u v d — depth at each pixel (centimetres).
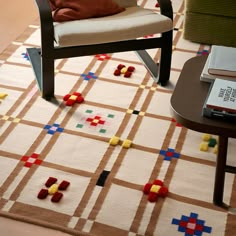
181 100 173
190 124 163
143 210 186
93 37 226
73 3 248
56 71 274
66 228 178
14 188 195
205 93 177
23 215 183
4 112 240
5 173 203
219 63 184
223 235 176
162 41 247
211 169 206
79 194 193
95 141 222
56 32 226
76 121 235
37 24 328
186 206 188
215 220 182
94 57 289
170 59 255
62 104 247
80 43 226
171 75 272
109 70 276
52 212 185
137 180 200
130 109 244
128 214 184
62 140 222
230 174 203
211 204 189
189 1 285
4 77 267
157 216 184
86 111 242
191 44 303
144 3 351
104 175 202
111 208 187
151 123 234
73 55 237
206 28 293
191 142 222
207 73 182
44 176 202
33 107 244
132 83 265
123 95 254
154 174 204
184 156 213
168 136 226
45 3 224
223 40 294
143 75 272
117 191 195
